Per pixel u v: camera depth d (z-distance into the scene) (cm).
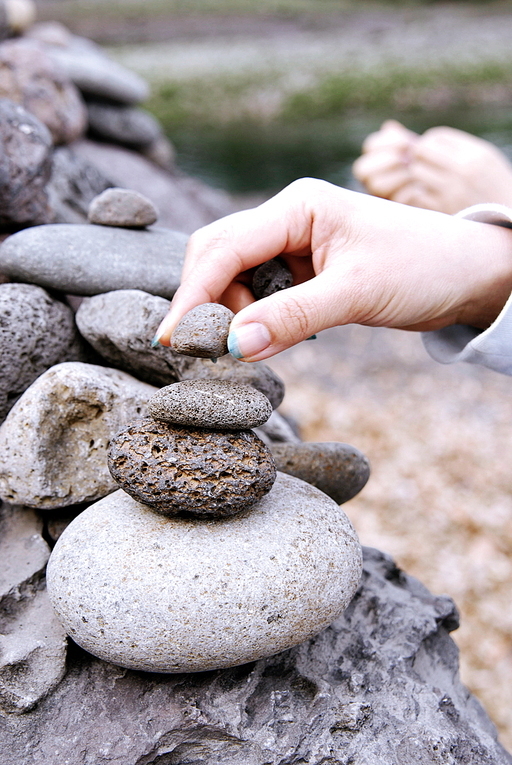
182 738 42
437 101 535
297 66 635
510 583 105
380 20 874
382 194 79
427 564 108
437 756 42
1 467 47
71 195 70
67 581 41
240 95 564
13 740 42
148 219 53
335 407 157
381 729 43
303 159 362
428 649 50
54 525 50
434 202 75
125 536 42
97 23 815
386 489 127
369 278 44
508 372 50
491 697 85
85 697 43
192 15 880
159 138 146
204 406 41
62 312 51
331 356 187
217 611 40
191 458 41
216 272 45
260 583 41
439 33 784
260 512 43
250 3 937
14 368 49
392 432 147
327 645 47
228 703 43
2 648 44
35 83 85
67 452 48
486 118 457
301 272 48
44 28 137
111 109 132
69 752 42
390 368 181
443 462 137
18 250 49
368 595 50
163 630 40
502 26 800
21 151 56
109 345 50
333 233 45
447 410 158
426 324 49
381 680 46
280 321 42
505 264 47
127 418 48
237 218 45
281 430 60
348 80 575
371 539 113
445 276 45
